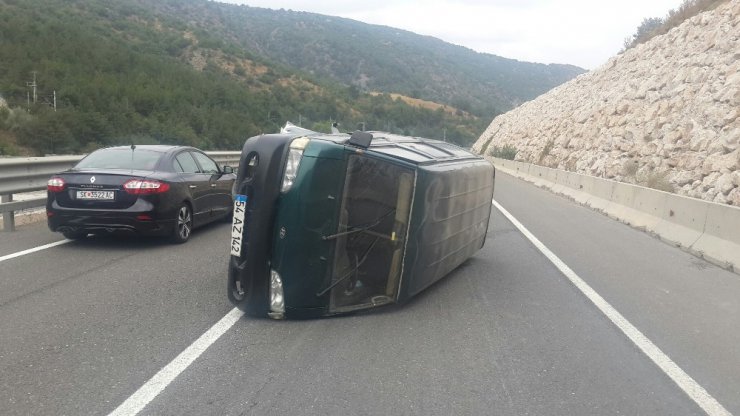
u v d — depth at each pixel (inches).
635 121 975.0
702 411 187.0
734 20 909.2
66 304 280.2
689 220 463.8
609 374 213.2
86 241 425.1
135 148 430.6
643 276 362.9
